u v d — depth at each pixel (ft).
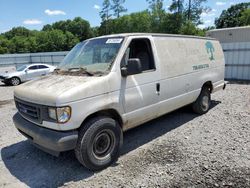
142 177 11.19
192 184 10.41
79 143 11.28
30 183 11.28
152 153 13.64
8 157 14.07
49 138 10.77
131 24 189.06
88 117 11.75
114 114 12.85
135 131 17.35
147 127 18.08
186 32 135.03
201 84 19.49
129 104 13.10
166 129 17.53
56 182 11.22
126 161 12.85
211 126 17.79
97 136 11.74
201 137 15.71
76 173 11.93
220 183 10.37
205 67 19.90
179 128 17.65
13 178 11.77
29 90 12.10
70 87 11.02
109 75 12.07
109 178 11.28
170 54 15.97
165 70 15.31
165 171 11.59
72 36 284.00
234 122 18.43
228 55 45.55
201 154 13.20
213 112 21.54
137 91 13.44
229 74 46.24
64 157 13.69
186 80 17.48
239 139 15.05
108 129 12.14
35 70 54.08
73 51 15.43
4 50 268.00
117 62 12.54
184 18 142.61
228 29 54.75
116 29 192.65
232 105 23.82
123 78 12.68
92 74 12.30
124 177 11.29
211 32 57.98
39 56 108.88
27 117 12.31
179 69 16.62
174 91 16.29
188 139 15.48
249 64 43.45
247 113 20.63
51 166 12.74
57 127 10.64
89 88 11.18
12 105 29.25
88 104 11.16
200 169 11.61
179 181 10.69
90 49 14.15
